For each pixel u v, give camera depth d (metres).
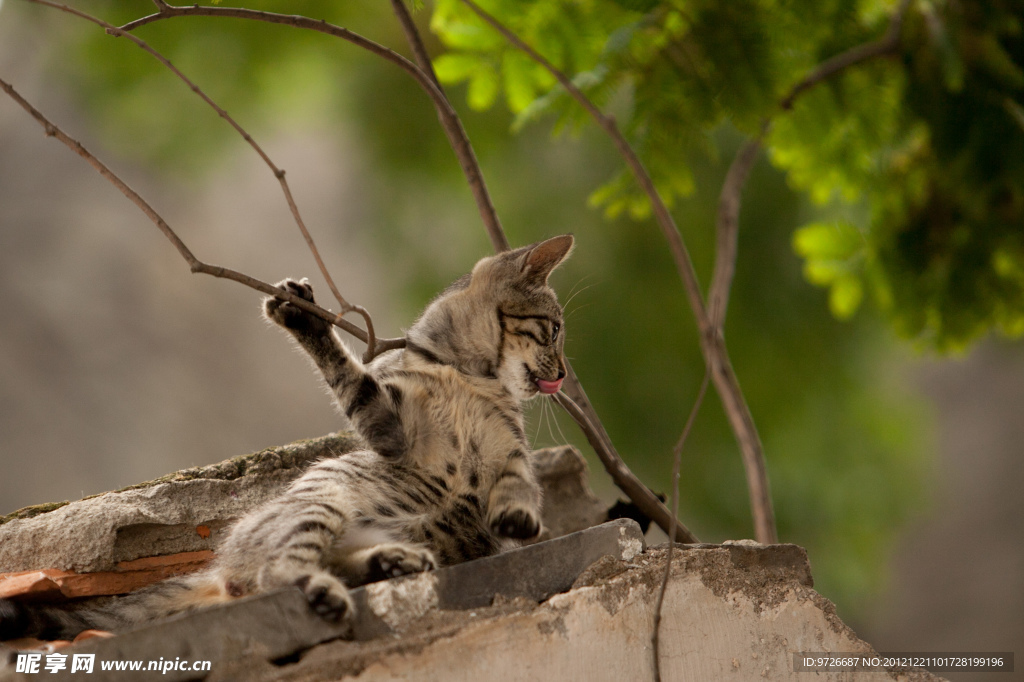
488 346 8.22
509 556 5.47
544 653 5.24
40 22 24.44
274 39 17.31
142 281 30.34
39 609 5.66
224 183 30.62
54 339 28.86
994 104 9.33
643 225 19.09
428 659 4.93
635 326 18.80
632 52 8.62
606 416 18.72
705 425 18.77
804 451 19.33
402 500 6.76
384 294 24.97
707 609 5.82
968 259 10.41
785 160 10.69
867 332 19.50
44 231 29.41
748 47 8.41
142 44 5.86
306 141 31.09
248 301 31.47
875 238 10.75
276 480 7.70
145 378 29.73
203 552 7.09
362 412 6.68
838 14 9.27
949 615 28.31
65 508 6.80
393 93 19.00
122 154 20.86
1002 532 29.61
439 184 19.28
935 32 9.13
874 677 6.11
